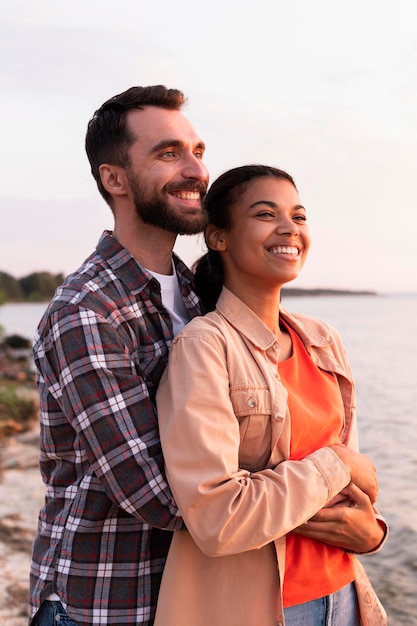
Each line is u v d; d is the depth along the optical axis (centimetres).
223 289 243
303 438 224
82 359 213
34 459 792
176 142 236
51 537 226
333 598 225
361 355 2616
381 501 679
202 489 200
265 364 226
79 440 223
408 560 523
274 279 235
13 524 557
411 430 1102
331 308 7219
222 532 198
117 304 226
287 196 238
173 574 213
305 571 219
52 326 223
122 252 235
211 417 209
